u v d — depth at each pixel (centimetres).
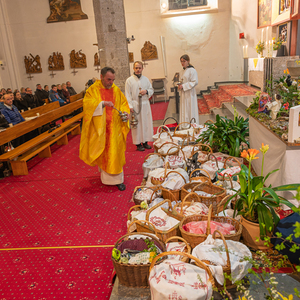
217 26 1215
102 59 731
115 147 404
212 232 231
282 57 673
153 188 335
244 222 244
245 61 1092
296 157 296
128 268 209
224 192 290
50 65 1303
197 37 1232
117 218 356
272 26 802
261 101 401
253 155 238
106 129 401
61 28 1262
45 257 289
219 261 194
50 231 338
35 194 448
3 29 1252
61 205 403
